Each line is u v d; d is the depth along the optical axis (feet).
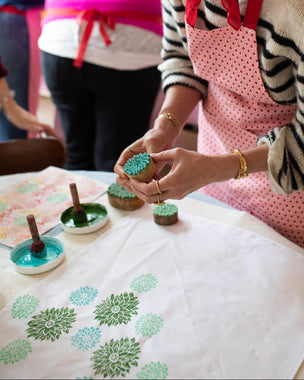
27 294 2.68
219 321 2.40
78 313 2.53
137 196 3.23
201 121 4.13
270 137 2.88
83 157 7.04
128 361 2.20
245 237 3.11
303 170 2.78
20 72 7.40
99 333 2.39
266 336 2.31
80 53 5.53
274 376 2.09
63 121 6.70
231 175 2.92
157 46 5.92
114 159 6.61
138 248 3.05
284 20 2.40
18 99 7.68
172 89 3.77
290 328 2.35
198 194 3.83
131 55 5.66
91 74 5.75
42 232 3.34
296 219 3.56
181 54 3.74
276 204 3.59
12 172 4.76
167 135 3.43
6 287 2.76
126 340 2.33
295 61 2.55
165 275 2.78
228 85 3.23
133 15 5.42
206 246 3.03
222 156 2.88
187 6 2.88
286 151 2.80
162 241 3.12
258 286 2.65
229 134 3.75
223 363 2.16
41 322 2.48
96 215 3.50
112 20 5.36
